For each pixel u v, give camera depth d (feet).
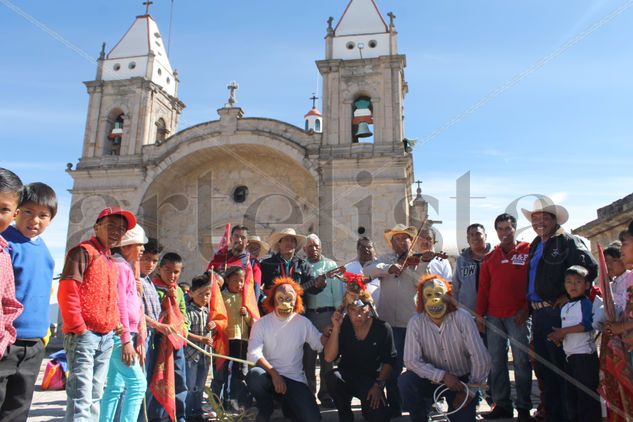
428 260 22.41
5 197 11.89
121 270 16.79
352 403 25.07
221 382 23.91
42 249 14.26
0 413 13.07
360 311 19.65
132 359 16.06
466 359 18.81
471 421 17.46
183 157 74.84
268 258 27.07
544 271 18.71
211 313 22.95
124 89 80.74
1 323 12.04
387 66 72.33
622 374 15.37
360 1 78.48
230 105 76.33
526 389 19.86
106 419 16.20
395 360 20.49
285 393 20.03
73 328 14.26
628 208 34.24
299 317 21.13
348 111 71.82
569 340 17.38
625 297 18.39
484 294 21.62
